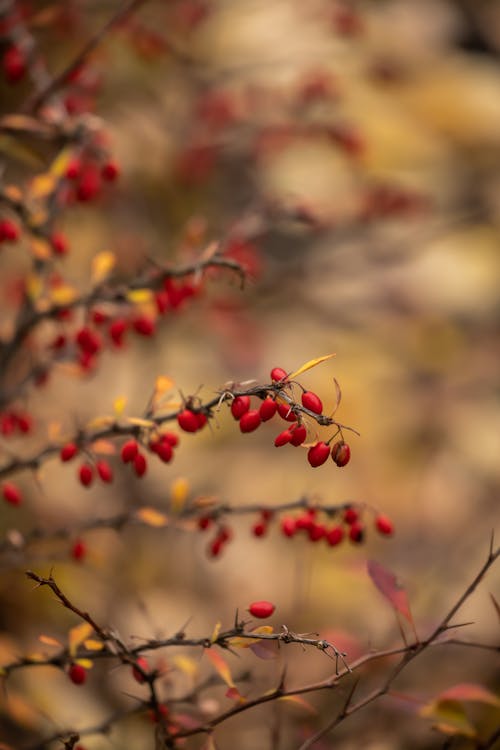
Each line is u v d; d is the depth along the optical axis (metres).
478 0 8.07
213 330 5.61
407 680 4.05
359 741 3.32
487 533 5.59
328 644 2.13
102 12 5.31
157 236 5.64
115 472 5.44
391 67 6.22
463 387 6.41
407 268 6.82
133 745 3.58
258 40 6.20
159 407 2.48
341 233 6.57
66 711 3.63
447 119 6.59
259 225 3.97
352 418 6.02
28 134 3.31
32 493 4.96
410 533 5.62
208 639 2.28
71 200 3.41
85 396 5.42
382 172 6.30
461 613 4.73
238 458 5.94
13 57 3.65
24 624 4.16
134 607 4.53
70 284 3.45
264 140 5.33
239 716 3.79
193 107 5.59
